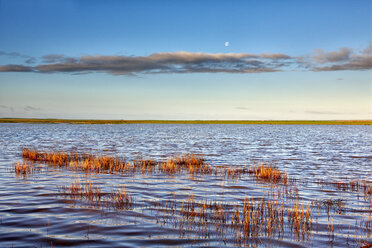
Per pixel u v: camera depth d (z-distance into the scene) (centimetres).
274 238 960
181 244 910
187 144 5059
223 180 1930
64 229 1019
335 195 1548
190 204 1351
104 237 955
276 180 1945
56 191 1546
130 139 6291
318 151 3994
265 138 7062
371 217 1180
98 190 1588
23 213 1180
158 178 1977
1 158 2894
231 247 892
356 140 6400
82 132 9681
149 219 1128
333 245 909
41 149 3909
